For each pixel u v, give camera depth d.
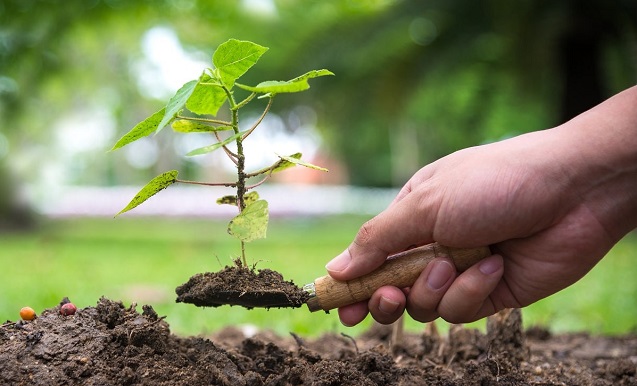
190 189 5.55
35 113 2.40
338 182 7.41
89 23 1.88
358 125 2.57
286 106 2.38
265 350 0.53
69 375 0.45
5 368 0.44
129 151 6.78
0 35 1.82
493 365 0.52
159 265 1.64
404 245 0.47
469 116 2.58
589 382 0.56
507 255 0.48
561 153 0.45
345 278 0.48
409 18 1.96
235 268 0.48
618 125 0.44
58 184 3.76
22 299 1.05
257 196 0.51
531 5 1.74
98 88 3.68
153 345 0.48
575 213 0.46
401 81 2.15
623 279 1.38
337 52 2.04
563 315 1.00
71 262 1.72
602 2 1.88
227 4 2.03
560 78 2.16
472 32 2.00
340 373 0.48
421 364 0.57
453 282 0.48
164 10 1.93
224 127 0.49
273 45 2.20
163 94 4.89
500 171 0.45
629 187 0.45
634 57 2.15
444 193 0.45
